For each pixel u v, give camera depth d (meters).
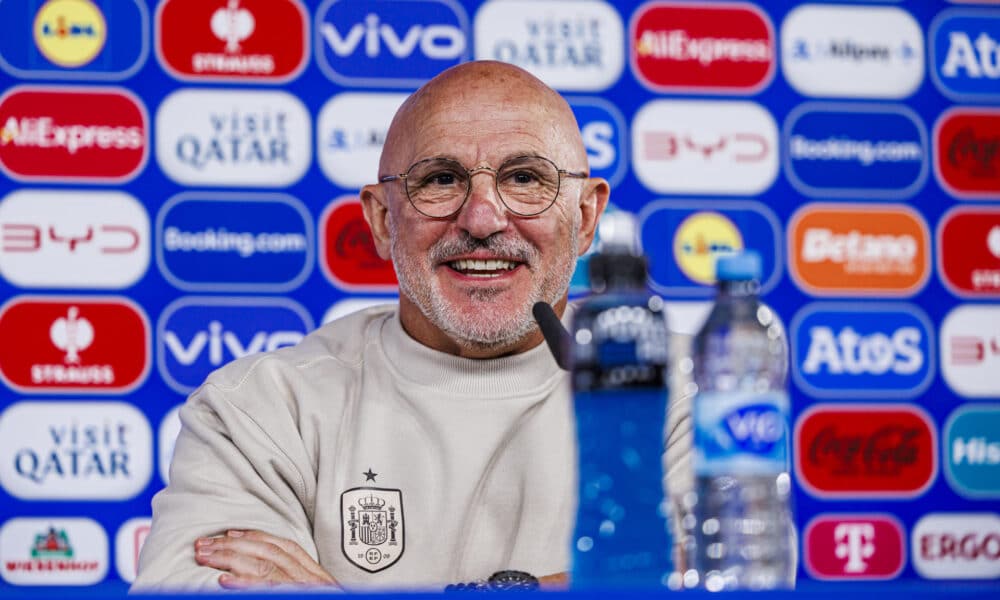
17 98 3.86
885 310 4.12
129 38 3.91
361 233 3.96
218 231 3.91
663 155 4.06
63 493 3.83
